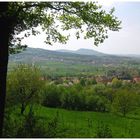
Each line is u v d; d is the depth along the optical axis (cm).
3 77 1697
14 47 2150
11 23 1806
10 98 3203
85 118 7744
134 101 10850
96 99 10662
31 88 5288
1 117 1709
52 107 10000
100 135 1883
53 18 2220
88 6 1948
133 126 5944
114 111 10319
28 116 1923
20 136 1741
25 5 1866
